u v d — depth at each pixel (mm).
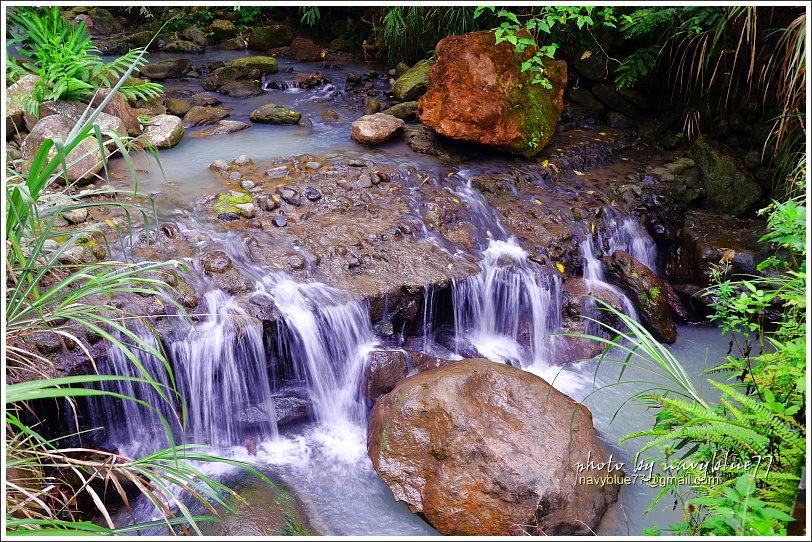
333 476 3398
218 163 5051
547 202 5184
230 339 3484
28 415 2996
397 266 4199
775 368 2379
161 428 3445
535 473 3006
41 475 2646
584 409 3473
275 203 4574
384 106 6723
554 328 4516
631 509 3146
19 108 4934
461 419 3174
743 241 5086
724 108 5836
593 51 6477
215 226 4289
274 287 3852
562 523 2965
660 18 5262
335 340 3824
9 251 2488
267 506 3084
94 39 9211
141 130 5559
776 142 5312
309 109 6797
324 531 3059
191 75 7781
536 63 5594
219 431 3564
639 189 5441
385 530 3084
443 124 5457
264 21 9945
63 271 3445
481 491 3014
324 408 3803
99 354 3189
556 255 4707
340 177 5016
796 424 2254
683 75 5926
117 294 3459
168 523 2225
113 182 4699
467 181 5246
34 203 2168
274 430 3652
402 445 3270
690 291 4953
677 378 2488
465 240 4652
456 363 3648
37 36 5227
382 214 4680
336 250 4211
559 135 6203
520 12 6383
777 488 2182
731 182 5547
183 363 3398
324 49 9219
